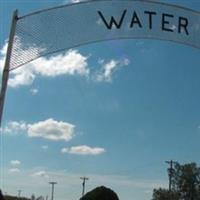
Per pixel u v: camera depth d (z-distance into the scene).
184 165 84.19
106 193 39.22
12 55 17.95
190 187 84.06
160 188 80.31
